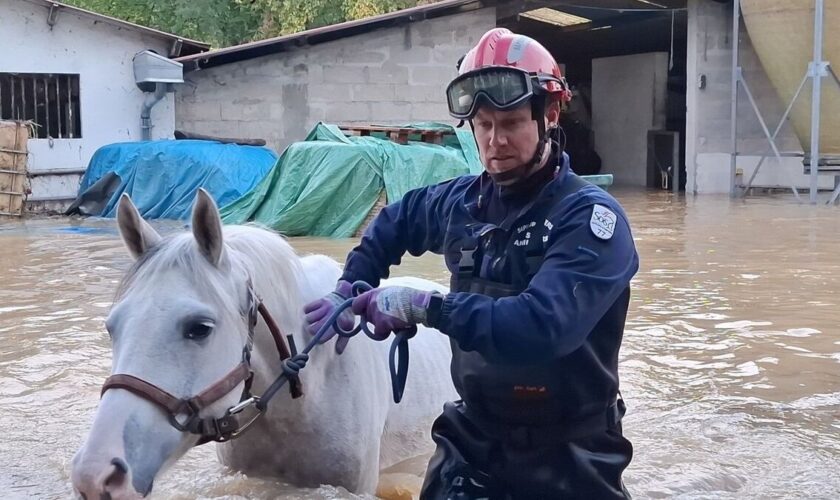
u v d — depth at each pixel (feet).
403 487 11.09
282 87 58.13
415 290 7.95
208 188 47.09
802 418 14.78
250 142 53.62
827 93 54.49
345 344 9.63
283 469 10.08
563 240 7.82
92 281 27.99
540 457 8.42
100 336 20.40
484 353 7.60
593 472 8.34
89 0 86.43
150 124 55.47
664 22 71.46
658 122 69.72
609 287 7.66
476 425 8.70
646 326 21.36
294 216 40.55
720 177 62.75
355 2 79.10
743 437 13.82
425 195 9.67
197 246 8.12
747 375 17.33
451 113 8.45
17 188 48.78
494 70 7.91
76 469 7.17
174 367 7.68
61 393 15.97
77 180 54.13
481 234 8.42
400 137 47.98
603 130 75.25
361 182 41.14
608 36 76.95
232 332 8.11
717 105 62.44
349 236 40.50
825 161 56.13
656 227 41.83
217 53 55.52
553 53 78.95
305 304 9.84
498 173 8.25
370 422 10.26
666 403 15.55
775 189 62.64
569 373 8.19
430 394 12.10
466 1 57.98
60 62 53.52
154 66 53.72
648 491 11.58
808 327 21.31
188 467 11.41
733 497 11.44
